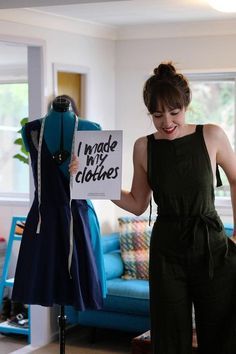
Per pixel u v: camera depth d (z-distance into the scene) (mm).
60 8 3957
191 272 2086
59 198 2549
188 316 2127
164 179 2078
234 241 2193
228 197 4824
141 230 4488
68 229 2547
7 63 5676
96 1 3107
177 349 2125
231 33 4617
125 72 4930
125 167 4992
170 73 2082
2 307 4844
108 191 2383
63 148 2533
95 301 2594
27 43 4047
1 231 5340
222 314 2107
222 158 2154
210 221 2078
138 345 2982
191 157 2076
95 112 4742
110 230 4980
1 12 3850
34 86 4176
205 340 2166
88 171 2418
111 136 2406
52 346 4273
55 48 4289
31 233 2590
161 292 2098
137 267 4328
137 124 4934
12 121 5766
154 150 2117
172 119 2061
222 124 4930
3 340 4461
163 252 2092
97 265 2664
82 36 4551
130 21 4551
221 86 4898
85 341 4375
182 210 2072
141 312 4008
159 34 4785
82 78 4633
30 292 2559
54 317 4379
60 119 2545
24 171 5707
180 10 4109
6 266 4621
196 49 4723
